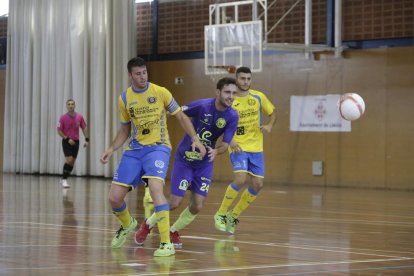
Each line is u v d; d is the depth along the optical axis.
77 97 24.38
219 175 22.75
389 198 16.52
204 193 8.53
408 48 19.34
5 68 27.70
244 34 19.64
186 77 23.47
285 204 14.59
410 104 19.36
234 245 8.50
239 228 10.35
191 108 8.34
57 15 24.98
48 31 25.23
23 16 26.03
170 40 23.84
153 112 7.56
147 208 13.23
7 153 26.98
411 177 19.34
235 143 9.60
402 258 7.55
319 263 7.14
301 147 21.20
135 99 7.55
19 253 7.55
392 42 19.61
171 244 7.61
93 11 24.06
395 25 19.55
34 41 25.66
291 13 21.22
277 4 21.52
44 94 25.42
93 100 24.19
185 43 23.47
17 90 26.47
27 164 26.16
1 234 9.18
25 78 25.98
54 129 25.22
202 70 23.06
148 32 24.33
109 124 23.75
